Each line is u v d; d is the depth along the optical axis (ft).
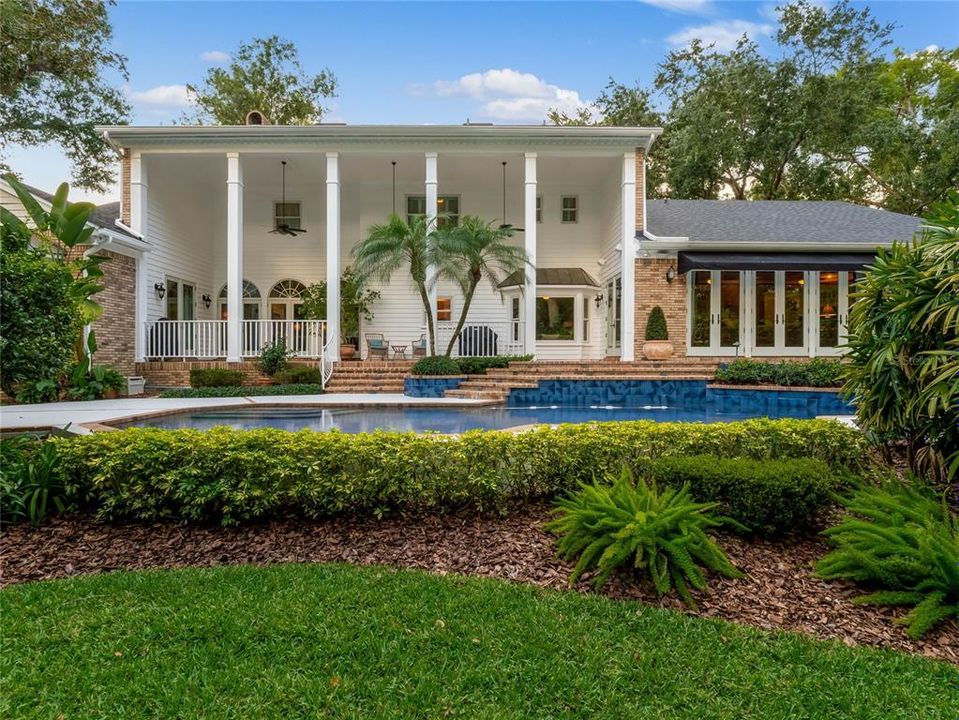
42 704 7.68
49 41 64.28
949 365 13.70
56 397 40.09
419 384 44.88
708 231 54.24
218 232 66.85
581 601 10.77
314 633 9.48
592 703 7.88
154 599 10.76
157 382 50.83
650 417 36.29
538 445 15.60
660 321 50.08
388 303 64.08
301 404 38.01
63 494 15.51
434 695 7.95
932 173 75.97
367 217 64.69
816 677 8.65
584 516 12.21
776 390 38.86
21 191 36.42
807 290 51.85
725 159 81.71
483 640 9.36
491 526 14.53
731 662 8.96
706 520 12.03
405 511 15.44
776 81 77.25
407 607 10.40
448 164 57.67
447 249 46.47
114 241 45.83
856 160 87.71
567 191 65.31
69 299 21.57
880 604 10.81
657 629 9.87
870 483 15.80
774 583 11.67
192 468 14.87
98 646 9.11
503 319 64.08
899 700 8.14
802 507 13.04
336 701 7.77
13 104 66.59
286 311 66.03
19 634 9.46
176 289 58.85
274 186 65.82
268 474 14.83
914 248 16.14
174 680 8.19
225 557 13.28
